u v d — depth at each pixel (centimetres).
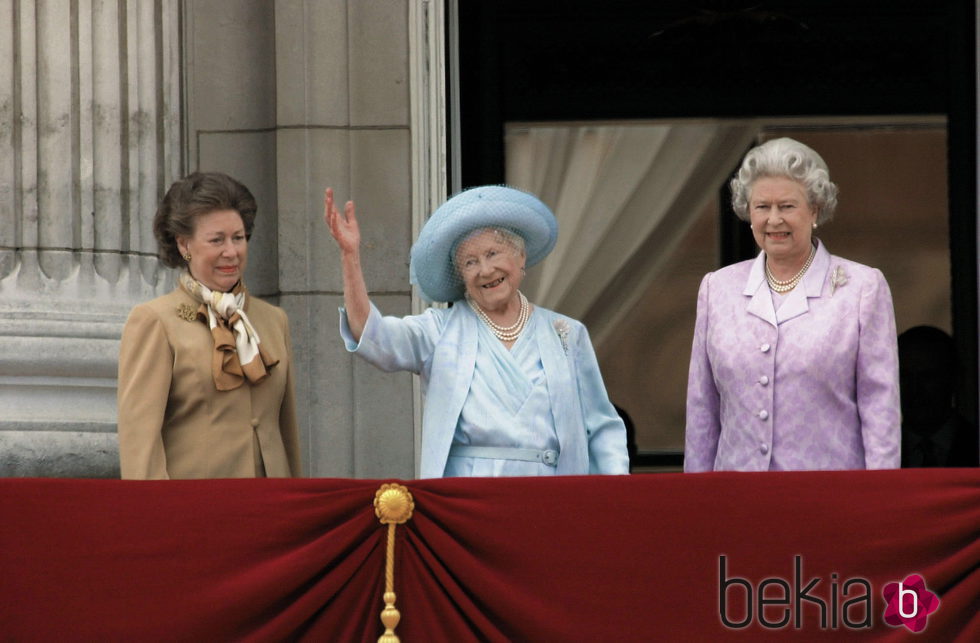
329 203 1931
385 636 1781
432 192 2728
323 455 2662
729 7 2969
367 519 1808
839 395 1972
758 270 2036
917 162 2930
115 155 2378
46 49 2356
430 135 2736
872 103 2945
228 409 1994
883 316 1981
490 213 1977
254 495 1809
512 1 2955
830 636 1778
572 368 2008
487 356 1988
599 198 2962
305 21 2734
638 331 2953
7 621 1786
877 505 1789
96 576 1794
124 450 1939
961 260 2906
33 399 2272
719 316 2034
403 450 2666
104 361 2286
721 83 2966
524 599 1789
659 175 2964
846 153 2945
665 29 2970
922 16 2941
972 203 2906
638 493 1802
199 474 1970
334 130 2720
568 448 1969
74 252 2333
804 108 2956
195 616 1784
